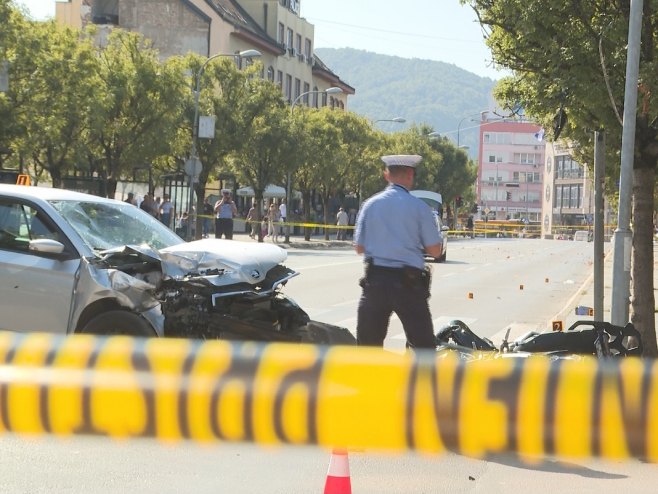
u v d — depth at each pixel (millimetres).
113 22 110812
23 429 4770
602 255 20031
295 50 142000
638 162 18734
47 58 54031
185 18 110438
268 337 14641
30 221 14906
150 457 11352
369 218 12344
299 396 4582
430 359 4789
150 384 4680
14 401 4738
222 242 15797
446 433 4477
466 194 194375
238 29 114688
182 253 14711
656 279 48188
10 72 52125
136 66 65188
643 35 18078
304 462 11406
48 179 73750
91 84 57688
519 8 18078
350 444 4570
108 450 11617
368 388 4547
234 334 14508
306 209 99938
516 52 19328
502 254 85312
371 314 12250
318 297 35375
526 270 59469
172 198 79938
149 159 67438
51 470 10648
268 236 101500
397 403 4520
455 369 4602
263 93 77500
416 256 12242
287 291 37656
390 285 12117
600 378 4363
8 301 14492
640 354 14258
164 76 65812
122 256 14688
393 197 12305
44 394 4719
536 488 10562
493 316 31219
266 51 127438
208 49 110688
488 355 13250
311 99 151000
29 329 14414
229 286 14586
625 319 17266
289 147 79812
